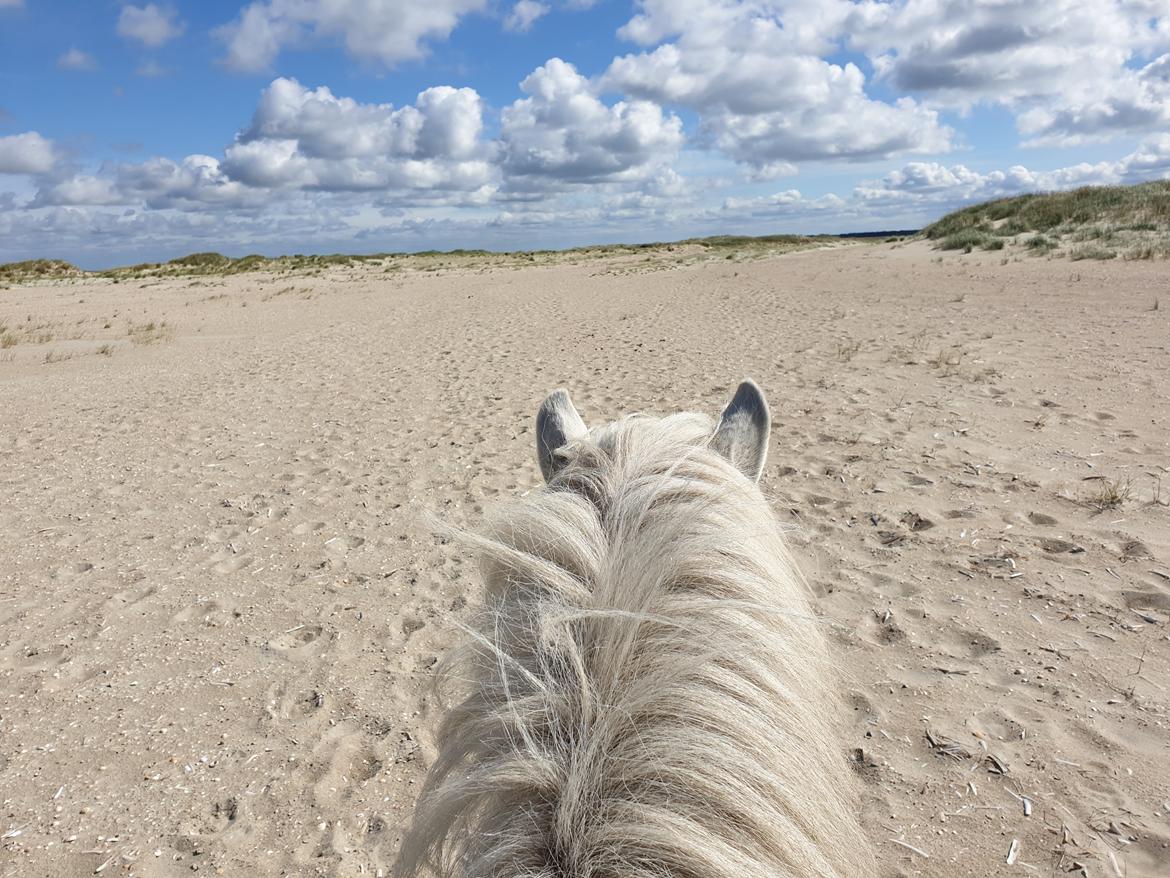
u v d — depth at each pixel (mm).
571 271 33219
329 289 28438
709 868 702
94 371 11828
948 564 3555
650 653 853
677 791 778
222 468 6141
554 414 1447
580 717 839
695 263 32656
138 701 3014
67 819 2393
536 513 1044
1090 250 17031
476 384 8961
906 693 2660
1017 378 6910
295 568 4195
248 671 3197
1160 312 9672
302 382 9852
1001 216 25844
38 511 5293
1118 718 2428
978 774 2254
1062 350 7895
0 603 3916
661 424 1278
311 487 5539
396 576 4016
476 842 854
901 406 6367
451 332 14297
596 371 9188
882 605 3260
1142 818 2037
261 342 14531
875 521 4117
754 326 11945
